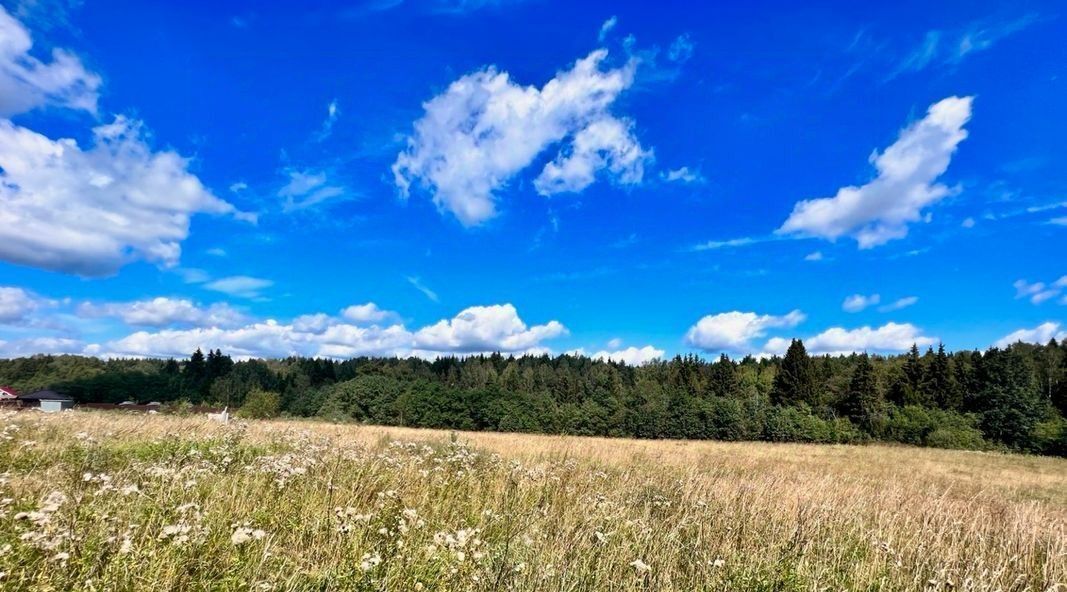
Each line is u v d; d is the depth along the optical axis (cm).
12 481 536
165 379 8731
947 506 931
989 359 6244
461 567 419
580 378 9094
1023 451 5059
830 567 561
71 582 335
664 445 3014
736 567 504
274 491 611
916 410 5666
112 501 463
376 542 460
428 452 973
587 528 599
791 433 5700
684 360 10119
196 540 386
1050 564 626
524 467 936
